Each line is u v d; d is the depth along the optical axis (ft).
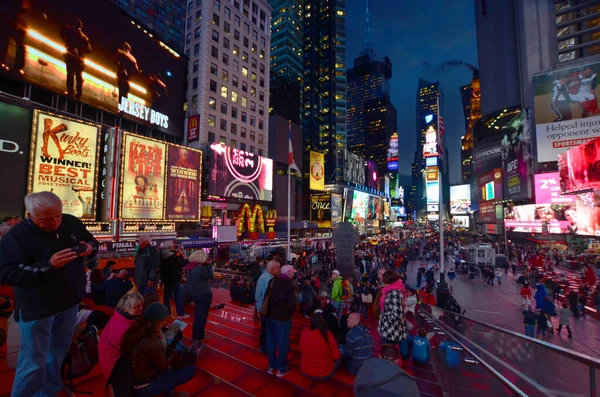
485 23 336.08
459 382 17.89
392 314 16.81
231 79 173.99
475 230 406.41
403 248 159.33
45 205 8.09
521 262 116.98
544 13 261.85
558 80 212.23
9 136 78.59
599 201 118.11
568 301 60.13
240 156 163.22
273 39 356.59
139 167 108.27
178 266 23.88
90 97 104.37
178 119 143.84
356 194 314.14
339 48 445.37
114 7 114.42
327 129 390.42
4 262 7.67
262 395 13.55
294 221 217.77
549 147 211.00
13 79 86.17
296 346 20.79
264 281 17.88
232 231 123.54
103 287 23.81
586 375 12.51
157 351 10.00
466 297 77.77
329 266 105.50
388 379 9.36
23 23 87.45
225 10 174.29
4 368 13.33
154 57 131.54
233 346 19.20
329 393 13.94
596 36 242.17
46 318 8.40
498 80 319.27
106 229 98.73
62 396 12.11
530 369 15.47
